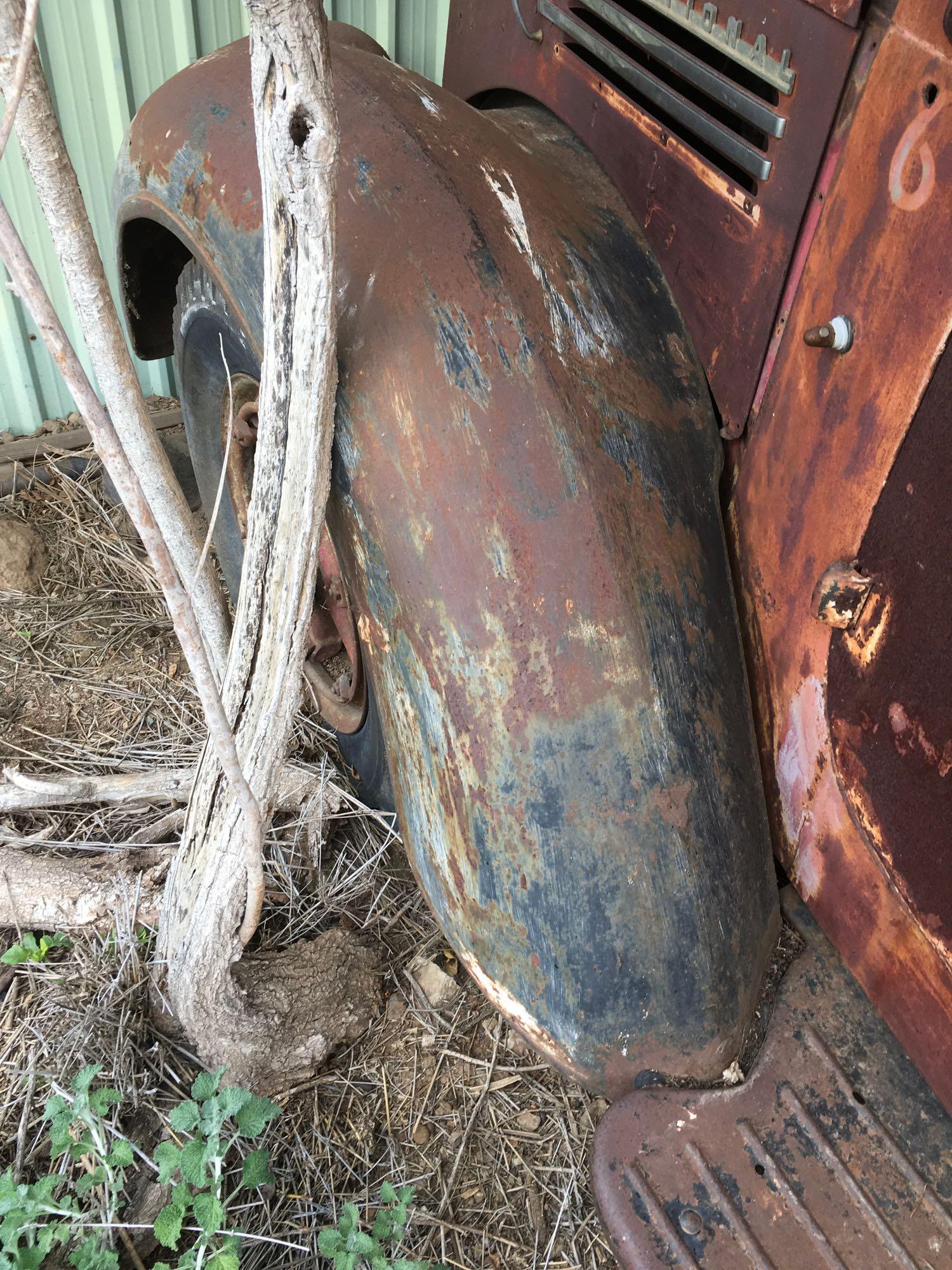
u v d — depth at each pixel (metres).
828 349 1.16
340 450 1.36
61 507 3.04
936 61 0.98
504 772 1.28
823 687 1.24
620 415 1.31
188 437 2.24
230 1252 1.36
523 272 1.34
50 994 1.80
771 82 1.20
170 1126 1.61
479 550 1.27
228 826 1.50
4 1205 1.39
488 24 1.88
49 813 2.17
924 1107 1.24
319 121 0.96
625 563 1.26
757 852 1.32
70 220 1.10
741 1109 1.27
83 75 2.88
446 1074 1.83
